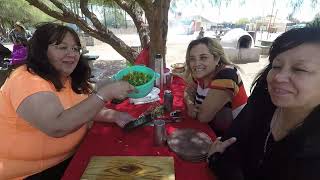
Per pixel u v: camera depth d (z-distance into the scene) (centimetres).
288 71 89
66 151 160
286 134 98
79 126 135
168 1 307
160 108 184
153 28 303
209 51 192
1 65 607
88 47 1600
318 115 87
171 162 122
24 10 1088
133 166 119
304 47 87
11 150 146
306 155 86
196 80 208
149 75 188
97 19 423
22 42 574
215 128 187
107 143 144
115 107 196
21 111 131
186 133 150
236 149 120
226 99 179
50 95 133
